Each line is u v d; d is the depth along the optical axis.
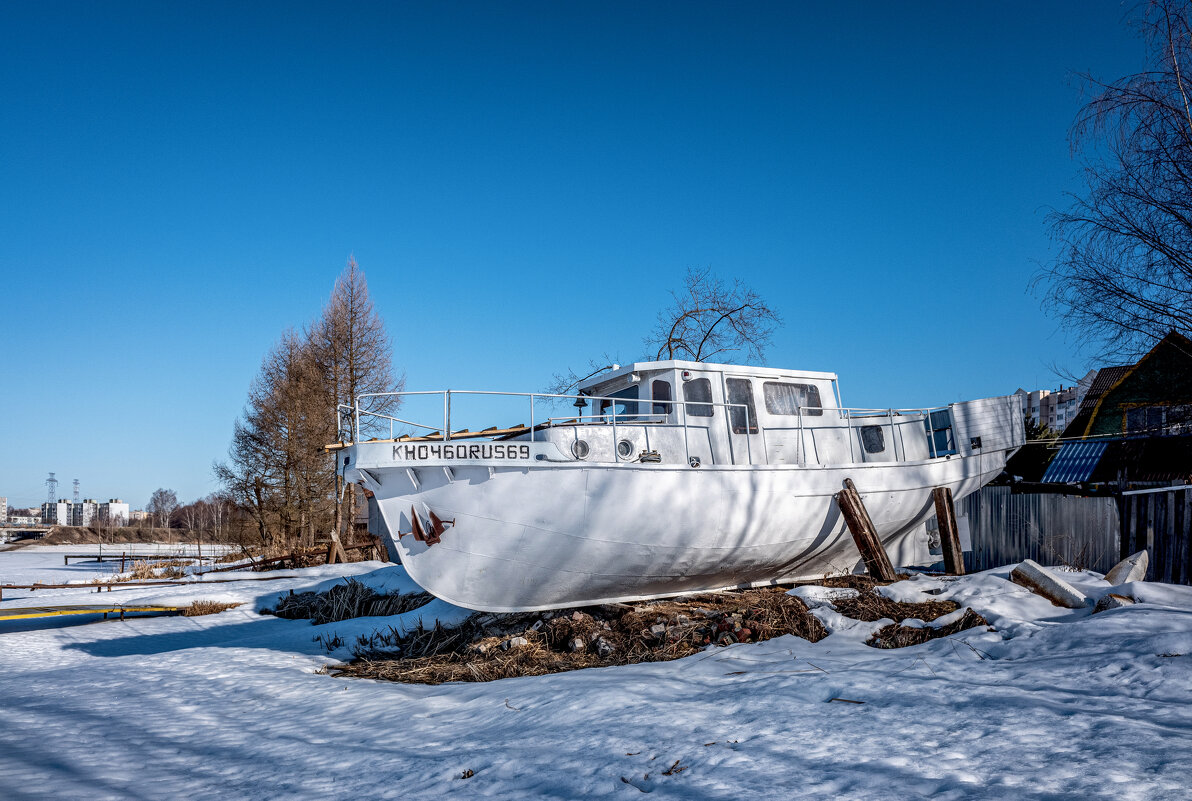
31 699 9.77
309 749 6.84
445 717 7.57
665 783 4.76
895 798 4.12
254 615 18.84
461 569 10.74
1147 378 23.12
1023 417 14.56
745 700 6.40
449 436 10.59
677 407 11.65
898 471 13.02
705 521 11.26
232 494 40.97
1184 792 3.82
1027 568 9.90
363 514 37.66
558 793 4.86
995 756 4.59
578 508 10.58
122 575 32.50
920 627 9.15
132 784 6.00
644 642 10.07
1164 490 11.23
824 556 12.83
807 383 12.99
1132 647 6.66
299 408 38.81
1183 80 13.88
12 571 39.53
